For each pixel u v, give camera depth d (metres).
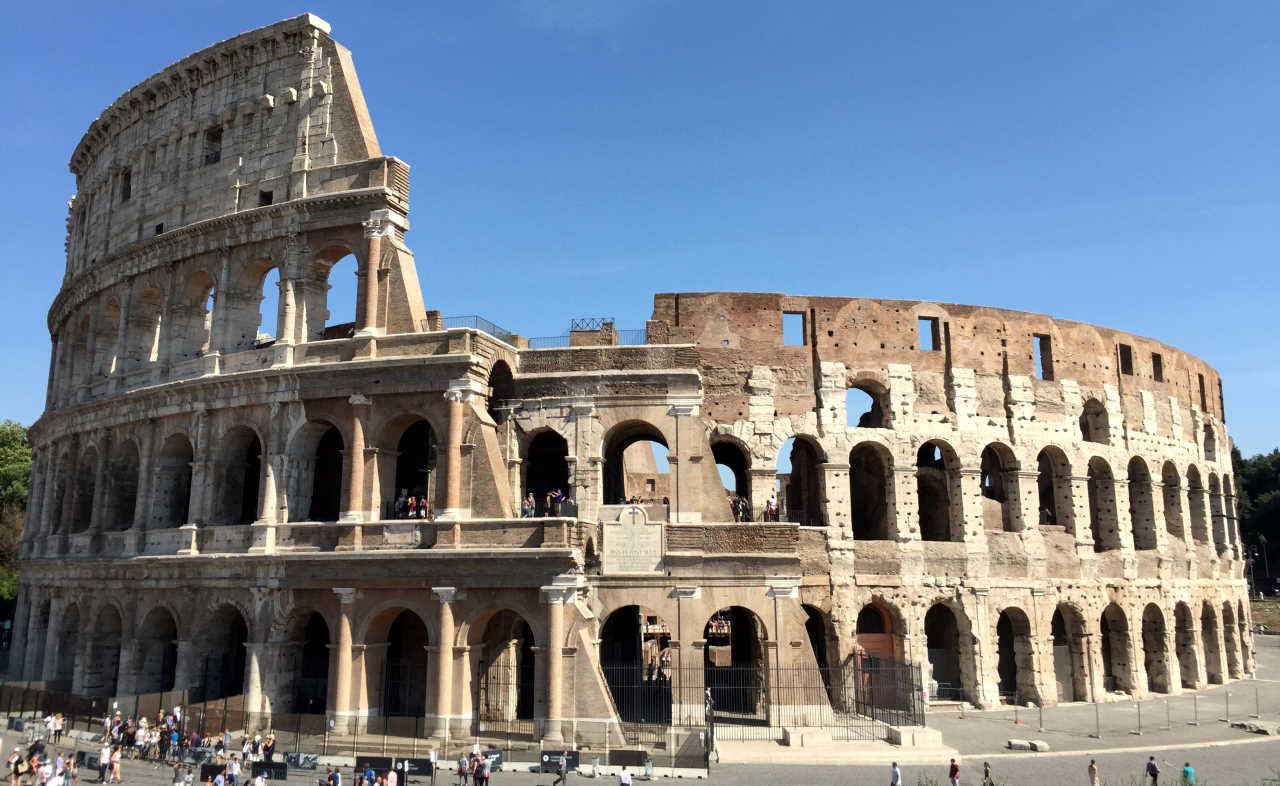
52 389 84.69
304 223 62.12
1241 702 73.44
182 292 67.25
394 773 42.53
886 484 70.62
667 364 62.84
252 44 67.44
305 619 58.59
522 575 52.72
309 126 64.69
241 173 66.56
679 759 47.69
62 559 69.88
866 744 53.44
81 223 82.94
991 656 69.25
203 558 58.94
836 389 70.00
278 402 59.66
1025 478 73.50
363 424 57.66
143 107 74.12
